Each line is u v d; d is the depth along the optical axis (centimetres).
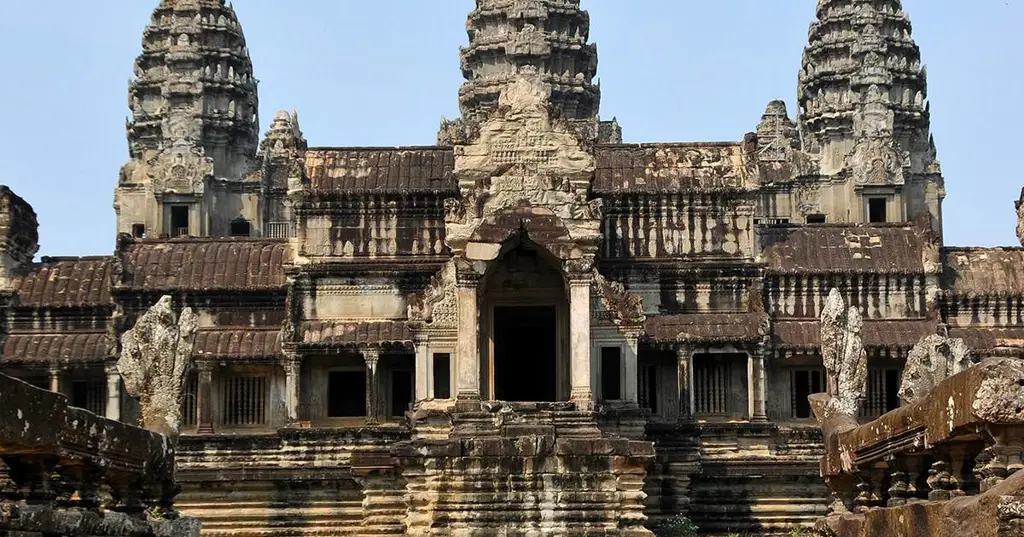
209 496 6009
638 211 6688
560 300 5953
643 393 6550
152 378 3975
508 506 5262
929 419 2498
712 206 6694
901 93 11138
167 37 11350
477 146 6325
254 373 6688
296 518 5997
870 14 11144
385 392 6581
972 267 6838
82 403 6925
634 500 5266
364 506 5669
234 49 11406
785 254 6775
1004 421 2186
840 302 4450
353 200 6688
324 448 6319
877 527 2709
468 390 5591
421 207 6694
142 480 3222
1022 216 7050
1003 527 2019
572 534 5219
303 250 6669
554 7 12088
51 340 6812
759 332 6438
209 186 10862
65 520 2702
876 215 10744
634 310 5978
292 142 6962
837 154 11069
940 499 2469
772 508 6000
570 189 5731
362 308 6631
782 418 6644
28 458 2678
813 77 11288
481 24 12281
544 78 11844
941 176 11175
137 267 6850
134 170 11256
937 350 4453
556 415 5541
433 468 5303
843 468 3131
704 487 6034
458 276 5650
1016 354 6056
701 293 6631
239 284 6769
